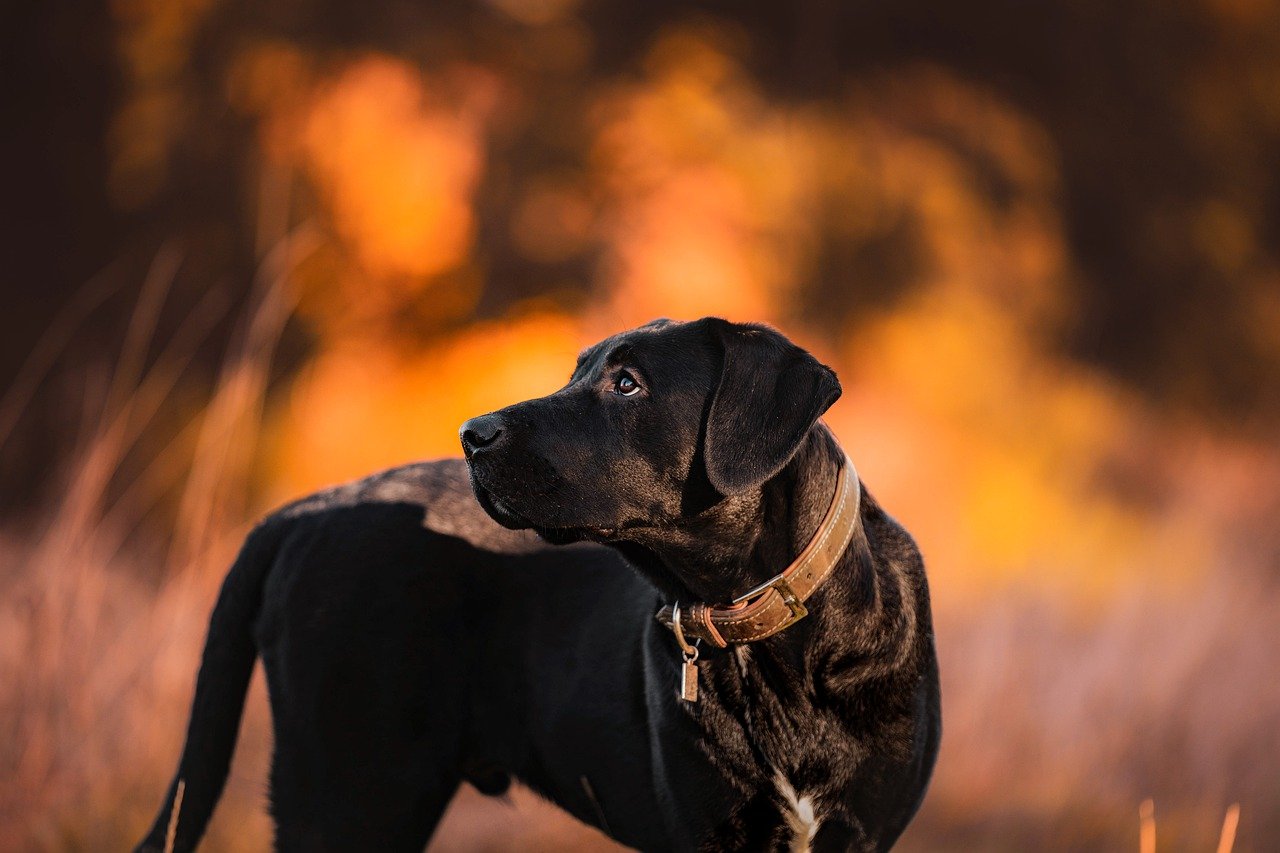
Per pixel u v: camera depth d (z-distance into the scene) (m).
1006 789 6.78
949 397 14.96
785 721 3.46
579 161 14.67
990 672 7.61
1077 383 16.55
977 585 10.37
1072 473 14.91
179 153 14.56
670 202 14.37
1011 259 16.67
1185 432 16.81
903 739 3.50
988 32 18.20
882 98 16.80
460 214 14.58
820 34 16.66
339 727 4.01
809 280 15.01
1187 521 12.30
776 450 3.33
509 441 3.43
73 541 5.81
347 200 14.23
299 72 14.56
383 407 13.97
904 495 13.33
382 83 14.48
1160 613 8.68
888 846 3.61
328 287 14.13
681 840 3.59
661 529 3.55
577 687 3.88
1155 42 19.55
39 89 15.48
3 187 15.30
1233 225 19.73
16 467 12.48
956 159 16.83
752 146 14.96
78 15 15.37
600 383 3.55
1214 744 7.13
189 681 5.93
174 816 4.07
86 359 13.66
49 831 5.25
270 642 4.20
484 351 14.06
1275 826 6.60
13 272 15.03
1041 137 18.09
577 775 3.90
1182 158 19.81
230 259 14.22
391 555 4.07
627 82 15.24
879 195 15.64
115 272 14.28
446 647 4.02
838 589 3.47
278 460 13.21
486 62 15.20
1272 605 9.03
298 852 4.04
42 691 5.48
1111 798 6.75
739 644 3.47
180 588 6.09
